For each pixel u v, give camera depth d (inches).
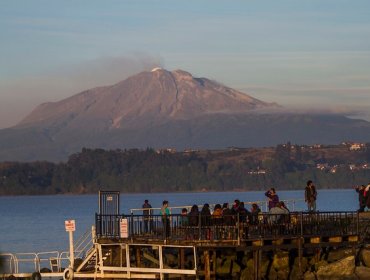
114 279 2652.6
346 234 2805.1
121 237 2640.3
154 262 2716.5
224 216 2576.3
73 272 2723.9
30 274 2933.1
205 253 2573.8
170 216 2674.7
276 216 2687.0
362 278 2635.3
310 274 2687.0
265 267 2731.3
